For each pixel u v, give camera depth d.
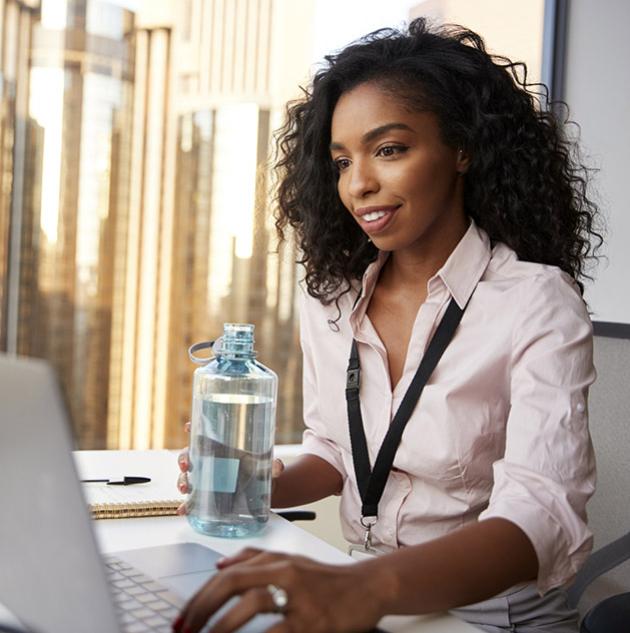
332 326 1.38
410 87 1.23
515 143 1.34
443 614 0.84
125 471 1.38
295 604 0.69
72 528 0.61
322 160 1.43
